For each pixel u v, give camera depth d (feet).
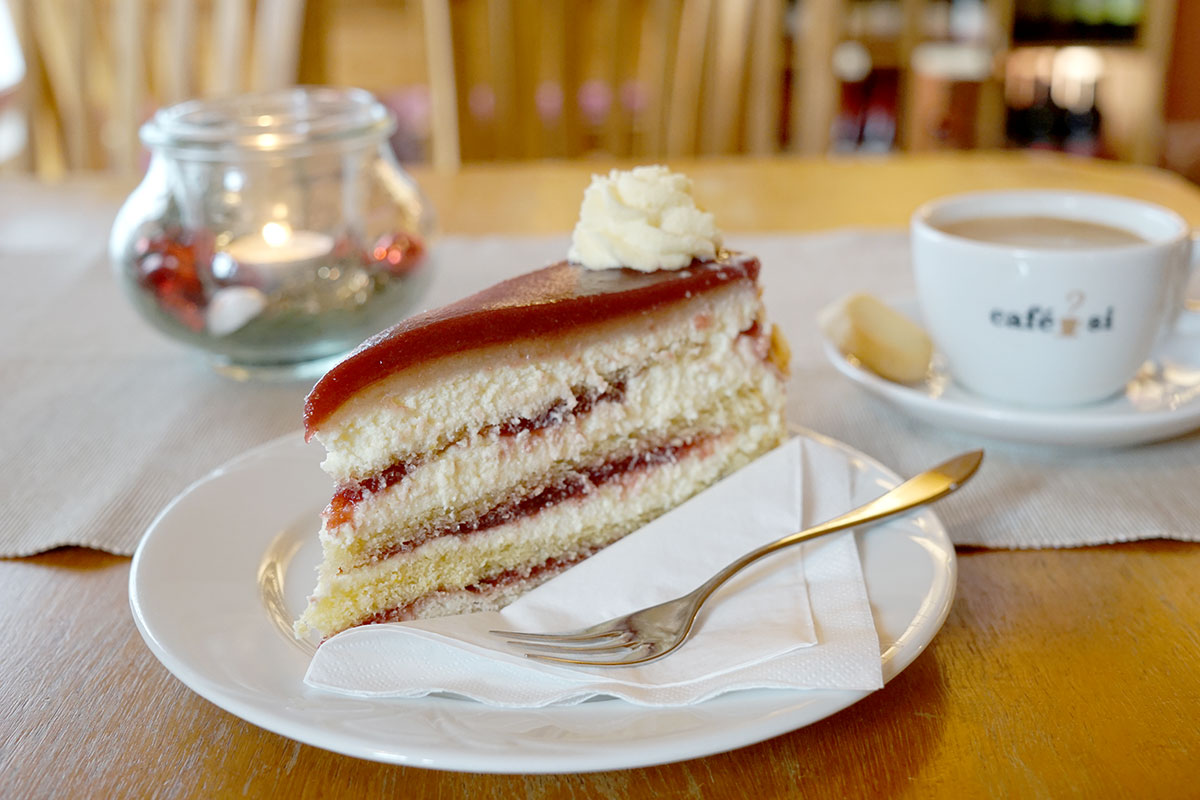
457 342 1.43
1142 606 1.39
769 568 1.38
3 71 3.95
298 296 1.80
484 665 1.27
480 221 2.47
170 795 1.21
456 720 1.21
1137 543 1.49
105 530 1.52
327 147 1.83
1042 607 1.39
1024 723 1.26
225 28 3.05
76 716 1.28
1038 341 1.64
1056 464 1.62
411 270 1.90
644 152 3.44
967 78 4.68
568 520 1.53
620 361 1.52
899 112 4.96
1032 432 1.58
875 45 4.77
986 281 1.64
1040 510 1.53
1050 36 4.85
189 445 1.70
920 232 1.71
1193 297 2.03
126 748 1.25
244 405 1.81
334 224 1.84
